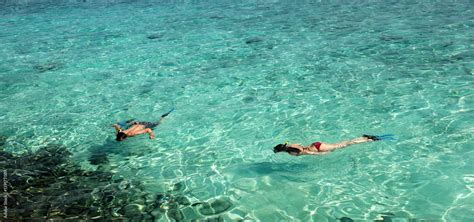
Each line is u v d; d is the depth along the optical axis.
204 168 7.51
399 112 9.18
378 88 10.68
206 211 6.20
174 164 7.72
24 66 14.68
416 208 5.93
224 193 6.65
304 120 9.21
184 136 8.86
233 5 26.47
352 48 14.58
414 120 8.72
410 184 6.53
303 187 6.67
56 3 30.73
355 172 6.99
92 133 9.26
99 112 10.42
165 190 6.84
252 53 14.86
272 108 9.96
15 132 9.41
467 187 6.30
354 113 9.34
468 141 7.65
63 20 23.52
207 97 10.98
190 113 10.02
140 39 18.00
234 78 12.28
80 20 23.33
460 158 7.13
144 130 9.00
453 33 15.56
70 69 14.12
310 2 25.98
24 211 6.28
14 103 11.23
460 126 8.25
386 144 7.82
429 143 7.73
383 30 16.94
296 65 13.10
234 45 16.14
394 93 10.26
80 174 7.47
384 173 6.90
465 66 11.73
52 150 8.48
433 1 23.22
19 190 6.92
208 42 16.84
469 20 17.56
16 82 12.99
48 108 10.84
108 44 17.38
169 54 15.38
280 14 22.27
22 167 7.77
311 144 7.74
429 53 13.27
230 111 9.97
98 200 6.60
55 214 6.21
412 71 11.71
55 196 6.74
